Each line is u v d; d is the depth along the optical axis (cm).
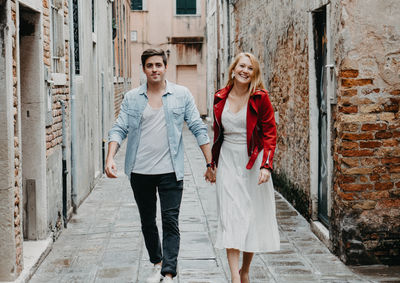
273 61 941
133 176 460
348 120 527
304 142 725
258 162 420
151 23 2681
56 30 685
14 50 472
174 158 453
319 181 673
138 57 2689
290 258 556
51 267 533
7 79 443
